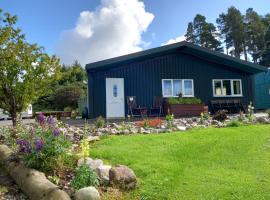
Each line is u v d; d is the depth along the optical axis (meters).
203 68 16.61
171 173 4.58
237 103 16.78
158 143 6.53
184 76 16.12
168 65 15.87
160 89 15.54
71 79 36.62
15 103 9.94
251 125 9.09
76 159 4.87
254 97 17.45
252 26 53.53
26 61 10.02
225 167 4.90
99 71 14.61
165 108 15.21
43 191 3.68
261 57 52.34
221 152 5.74
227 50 56.06
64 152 4.66
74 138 6.97
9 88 9.84
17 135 6.43
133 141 6.73
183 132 7.82
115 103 14.67
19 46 10.09
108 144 6.51
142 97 15.12
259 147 6.05
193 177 4.41
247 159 5.29
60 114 18.50
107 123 10.95
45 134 4.80
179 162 5.19
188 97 16.05
